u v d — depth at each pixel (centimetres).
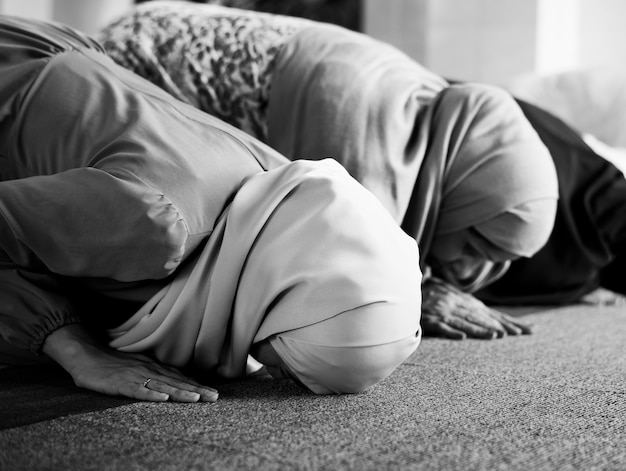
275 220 138
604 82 400
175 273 143
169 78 219
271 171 144
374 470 106
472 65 560
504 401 142
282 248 135
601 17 542
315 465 107
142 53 223
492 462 110
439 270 214
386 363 137
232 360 145
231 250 137
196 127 151
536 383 157
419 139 191
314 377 139
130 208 133
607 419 133
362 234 135
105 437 117
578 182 270
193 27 222
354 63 197
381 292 133
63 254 137
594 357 185
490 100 197
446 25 565
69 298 149
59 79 160
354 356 133
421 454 112
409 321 137
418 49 573
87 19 607
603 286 285
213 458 109
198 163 142
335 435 120
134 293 147
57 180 139
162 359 147
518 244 191
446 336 205
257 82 208
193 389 138
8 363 162
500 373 165
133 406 132
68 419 125
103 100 155
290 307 135
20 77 161
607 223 267
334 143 184
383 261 135
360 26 588
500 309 268
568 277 268
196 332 142
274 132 198
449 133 191
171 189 137
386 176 184
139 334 146
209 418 127
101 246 134
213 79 215
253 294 137
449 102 195
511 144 191
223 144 149
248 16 223
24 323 147
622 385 158
